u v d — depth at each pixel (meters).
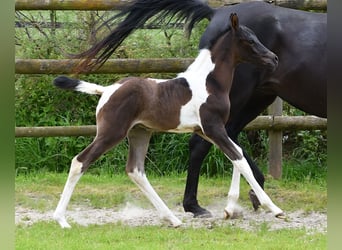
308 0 9.83
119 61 9.67
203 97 7.59
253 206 8.62
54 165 10.95
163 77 10.80
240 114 8.74
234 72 8.23
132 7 8.16
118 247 6.72
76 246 6.76
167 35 11.08
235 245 6.86
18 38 11.18
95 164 10.98
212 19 8.33
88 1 9.66
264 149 11.05
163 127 7.64
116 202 9.12
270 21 8.33
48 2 9.62
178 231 7.44
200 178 10.48
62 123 11.03
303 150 11.10
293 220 8.20
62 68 9.70
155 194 7.75
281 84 8.39
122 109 7.46
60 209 7.55
